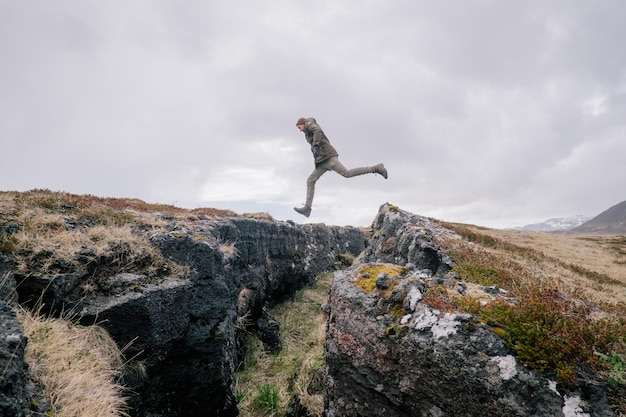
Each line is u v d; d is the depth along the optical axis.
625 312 6.64
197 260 7.50
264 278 14.28
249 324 11.85
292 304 16.48
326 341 7.58
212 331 7.20
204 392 7.12
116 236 6.84
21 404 2.93
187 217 10.47
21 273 5.14
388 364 5.81
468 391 4.70
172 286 6.63
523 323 4.92
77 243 6.17
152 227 8.07
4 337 3.04
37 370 3.74
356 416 6.36
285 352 11.73
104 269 6.17
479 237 15.58
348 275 8.01
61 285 5.36
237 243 12.12
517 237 24.03
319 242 22.89
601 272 15.03
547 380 4.22
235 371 9.59
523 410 4.17
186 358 6.85
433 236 12.81
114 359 5.29
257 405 8.52
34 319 4.63
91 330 5.18
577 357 4.41
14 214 6.32
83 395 3.93
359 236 32.25
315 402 8.17
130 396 5.44
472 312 5.44
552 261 13.90
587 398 3.99
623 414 3.75
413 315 5.82
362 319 6.52
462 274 9.38
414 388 5.33
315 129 12.38
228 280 9.33
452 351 4.95
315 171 13.00
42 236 5.97
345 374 6.71
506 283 8.49
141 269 6.64
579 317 5.15
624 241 27.95
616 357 4.37
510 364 4.50
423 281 6.66
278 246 16.36
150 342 5.99
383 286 6.79
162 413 6.32
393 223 17.88
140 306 5.84
